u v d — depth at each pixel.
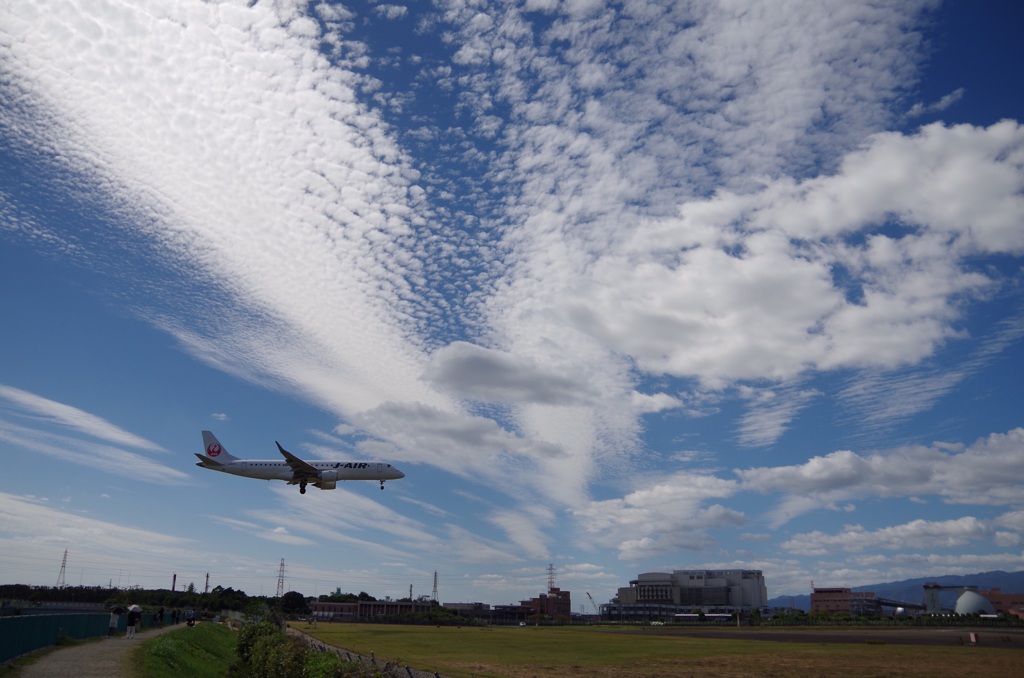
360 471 118.00
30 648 41.91
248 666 47.50
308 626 164.38
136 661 41.69
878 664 78.56
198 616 139.00
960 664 78.00
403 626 187.38
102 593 165.62
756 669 74.69
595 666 79.38
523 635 151.12
